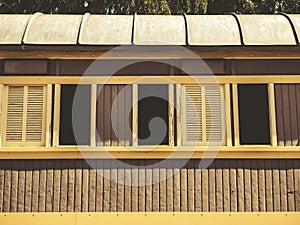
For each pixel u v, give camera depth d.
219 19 7.30
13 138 6.74
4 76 6.78
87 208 6.61
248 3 14.77
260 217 6.59
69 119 7.57
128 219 6.59
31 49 6.66
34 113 6.78
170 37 6.78
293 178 6.67
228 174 6.67
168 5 13.95
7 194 6.63
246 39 6.72
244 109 8.06
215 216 6.59
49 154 6.65
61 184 6.65
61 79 6.80
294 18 7.29
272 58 6.84
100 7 13.57
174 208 6.62
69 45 6.62
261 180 6.66
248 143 8.18
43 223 6.58
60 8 14.34
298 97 6.83
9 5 14.22
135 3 13.50
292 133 6.75
